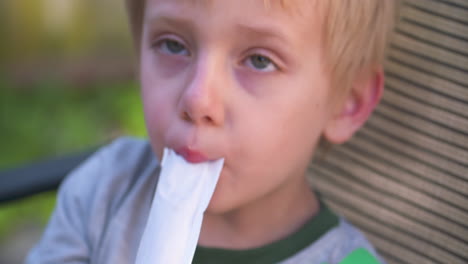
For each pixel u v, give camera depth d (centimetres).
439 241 108
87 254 105
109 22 325
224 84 84
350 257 99
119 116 279
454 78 106
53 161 124
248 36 83
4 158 250
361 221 117
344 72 93
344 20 89
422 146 110
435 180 108
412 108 110
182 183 84
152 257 81
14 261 216
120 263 101
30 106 285
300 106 88
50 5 313
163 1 87
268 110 86
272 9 82
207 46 84
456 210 106
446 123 107
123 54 321
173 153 87
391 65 112
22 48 312
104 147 126
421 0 109
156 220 83
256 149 86
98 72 311
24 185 119
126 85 306
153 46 91
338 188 119
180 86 87
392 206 113
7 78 300
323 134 100
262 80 85
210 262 99
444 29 106
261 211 99
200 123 84
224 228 101
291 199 101
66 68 309
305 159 96
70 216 109
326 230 101
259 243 100
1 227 227
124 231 102
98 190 108
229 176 87
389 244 113
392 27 106
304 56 87
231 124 85
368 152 115
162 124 88
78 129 269
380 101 113
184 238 82
